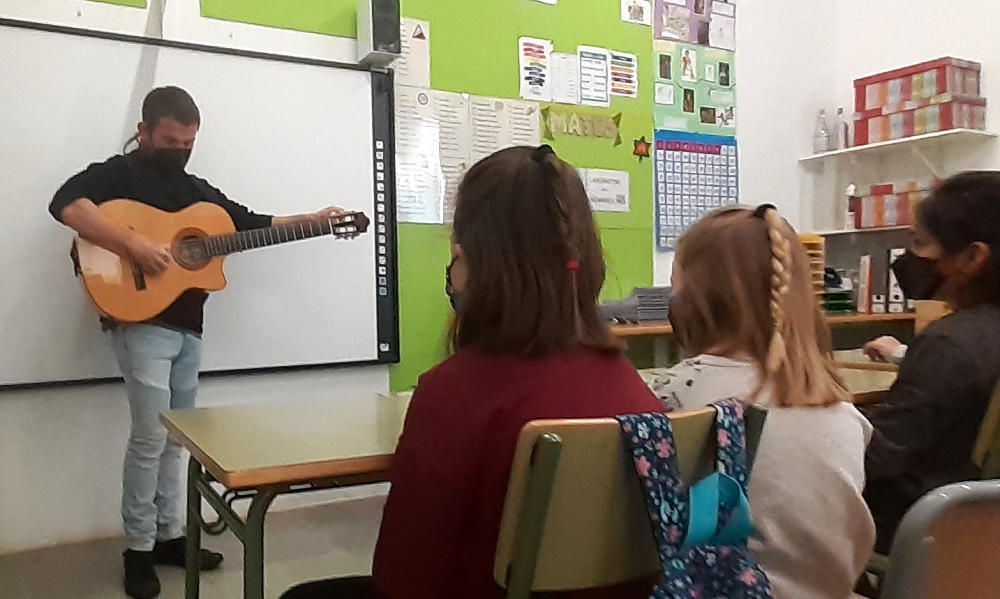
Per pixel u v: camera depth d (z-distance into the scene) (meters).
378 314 3.50
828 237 4.86
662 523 0.94
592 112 4.10
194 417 1.59
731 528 1.00
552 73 3.98
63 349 2.88
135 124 2.99
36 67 2.82
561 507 0.94
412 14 3.60
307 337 3.34
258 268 3.22
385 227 3.51
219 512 1.43
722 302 1.30
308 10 3.33
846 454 1.19
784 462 1.17
